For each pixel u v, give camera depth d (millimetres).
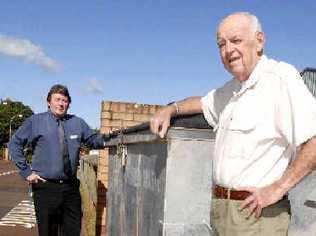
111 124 8875
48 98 5449
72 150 5453
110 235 6531
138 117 8953
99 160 8625
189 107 3135
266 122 2459
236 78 2777
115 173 6234
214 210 2684
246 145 2479
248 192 2463
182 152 3156
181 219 3156
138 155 4438
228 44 2545
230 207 2518
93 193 9641
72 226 5477
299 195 3227
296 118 2355
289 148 2492
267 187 2377
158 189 3404
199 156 3176
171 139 3135
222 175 2564
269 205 2475
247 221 2471
